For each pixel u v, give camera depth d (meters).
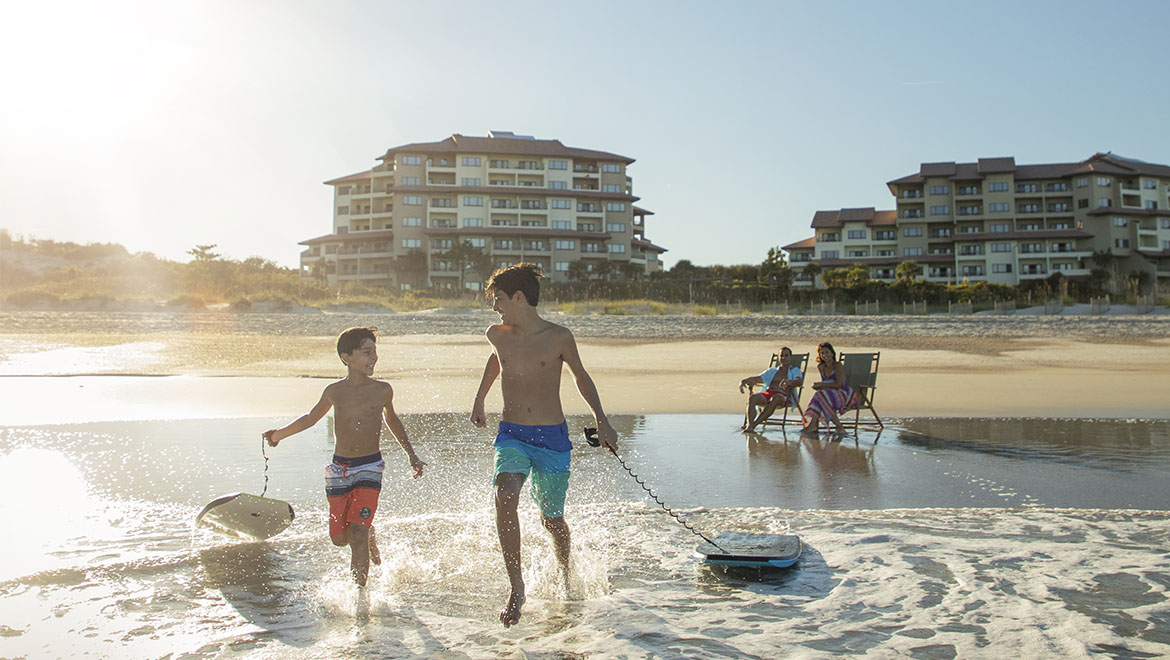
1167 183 96.94
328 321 33.34
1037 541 5.08
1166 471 7.46
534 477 4.37
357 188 105.69
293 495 6.37
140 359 19.81
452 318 35.88
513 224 97.62
